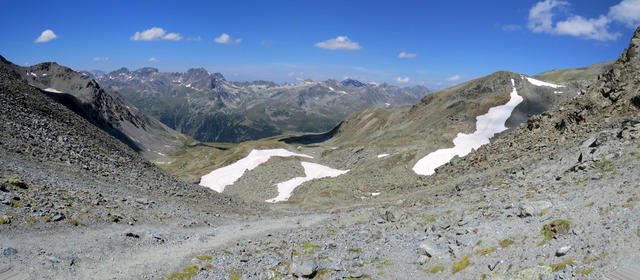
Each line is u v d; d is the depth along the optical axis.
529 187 29.62
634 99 39.22
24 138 34.94
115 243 21.08
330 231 31.83
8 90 42.78
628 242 13.28
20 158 30.36
